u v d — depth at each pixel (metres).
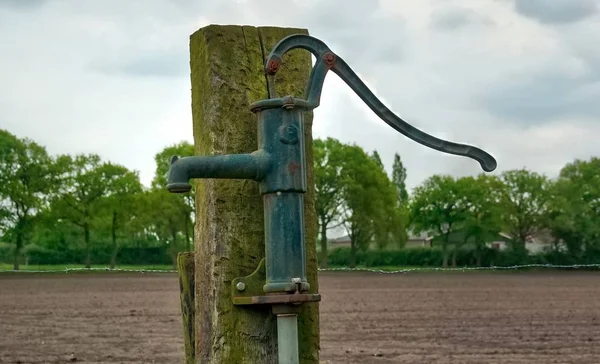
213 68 2.92
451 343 16.09
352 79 2.82
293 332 2.69
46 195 86.19
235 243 2.85
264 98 2.95
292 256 2.68
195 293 2.99
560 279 51.28
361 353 14.45
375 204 83.38
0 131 85.81
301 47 2.75
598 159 88.06
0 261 84.44
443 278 53.72
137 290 37.03
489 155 2.92
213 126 2.89
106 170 86.31
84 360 13.60
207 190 2.89
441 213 91.75
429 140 2.90
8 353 14.45
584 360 13.86
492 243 90.94
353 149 84.69
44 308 25.53
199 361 2.92
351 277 56.12
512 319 21.59
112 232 85.88
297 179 2.69
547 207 87.62
